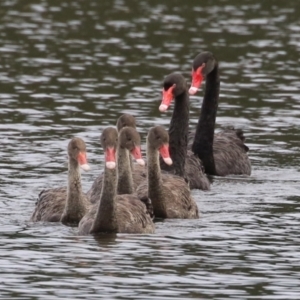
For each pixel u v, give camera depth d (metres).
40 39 36.31
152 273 14.23
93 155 22.36
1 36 36.56
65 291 13.43
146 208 17.09
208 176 22.09
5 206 18.36
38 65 32.22
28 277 14.00
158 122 25.41
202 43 36.12
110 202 16.28
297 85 30.34
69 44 35.66
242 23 40.22
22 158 21.81
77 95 28.33
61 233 16.47
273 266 14.66
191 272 14.30
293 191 20.06
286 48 35.78
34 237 16.14
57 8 42.38
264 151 23.45
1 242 15.78
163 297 13.23
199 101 28.97
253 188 20.48
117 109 26.75
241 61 33.53
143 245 15.67
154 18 40.75
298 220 17.45
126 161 18.33
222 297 13.27
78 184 17.31
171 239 16.08
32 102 27.36
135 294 13.34
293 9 43.72
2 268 14.38
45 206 17.66
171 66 32.41
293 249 15.54
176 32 38.00
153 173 17.78
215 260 14.90
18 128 24.50
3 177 20.30
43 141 23.31
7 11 41.41
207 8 43.28
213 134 22.34
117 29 38.38
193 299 13.17
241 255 15.18
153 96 28.45
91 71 31.53
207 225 17.12
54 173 20.75
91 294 13.33
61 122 25.22
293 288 13.70
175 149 20.28
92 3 43.66
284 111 27.17
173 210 17.78
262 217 17.70
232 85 30.14
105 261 14.77
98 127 24.80
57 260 14.79
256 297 13.31
